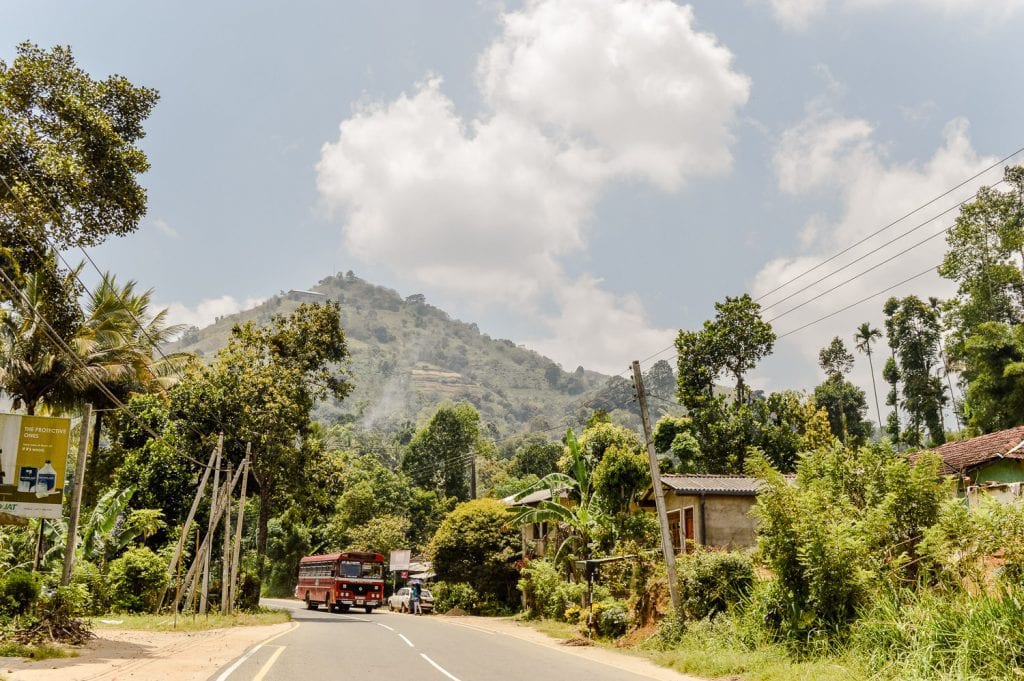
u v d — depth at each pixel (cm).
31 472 1944
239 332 4262
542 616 3416
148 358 3662
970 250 5597
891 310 7369
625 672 1562
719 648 1648
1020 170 5400
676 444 5141
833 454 1889
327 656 1758
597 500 2948
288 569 8012
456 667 1608
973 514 1328
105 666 1433
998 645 1076
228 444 3956
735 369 5434
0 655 1529
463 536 4391
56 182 2059
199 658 1631
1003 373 4503
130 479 3928
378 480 8088
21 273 2247
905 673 1140
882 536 1556
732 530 2775
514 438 15425
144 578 3189
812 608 1547
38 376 3038
